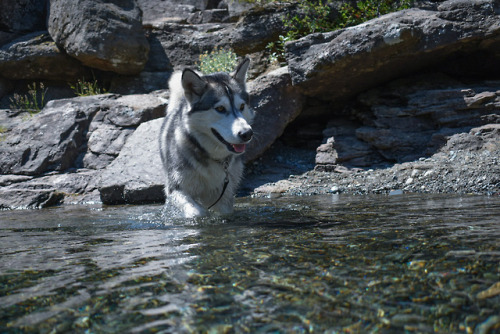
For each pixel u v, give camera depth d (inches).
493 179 217.8
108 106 338.0
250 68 403.5
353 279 72.4
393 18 297.1
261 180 299.7
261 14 408.8
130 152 286.5
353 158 302.0
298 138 358.6
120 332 55.1
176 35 451.2
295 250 94.2
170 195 174.2
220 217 158.7
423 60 302.5
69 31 406.0
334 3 386.6
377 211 158.1
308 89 323.9
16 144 315.0
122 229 140.9
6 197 262.8
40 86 436.5
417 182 239.8
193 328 55.7
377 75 310.2
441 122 288.7
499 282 67.4
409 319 56.9
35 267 87.7
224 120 160.9
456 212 143.9
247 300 64.5
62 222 169.3
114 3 424.8
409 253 86.8
